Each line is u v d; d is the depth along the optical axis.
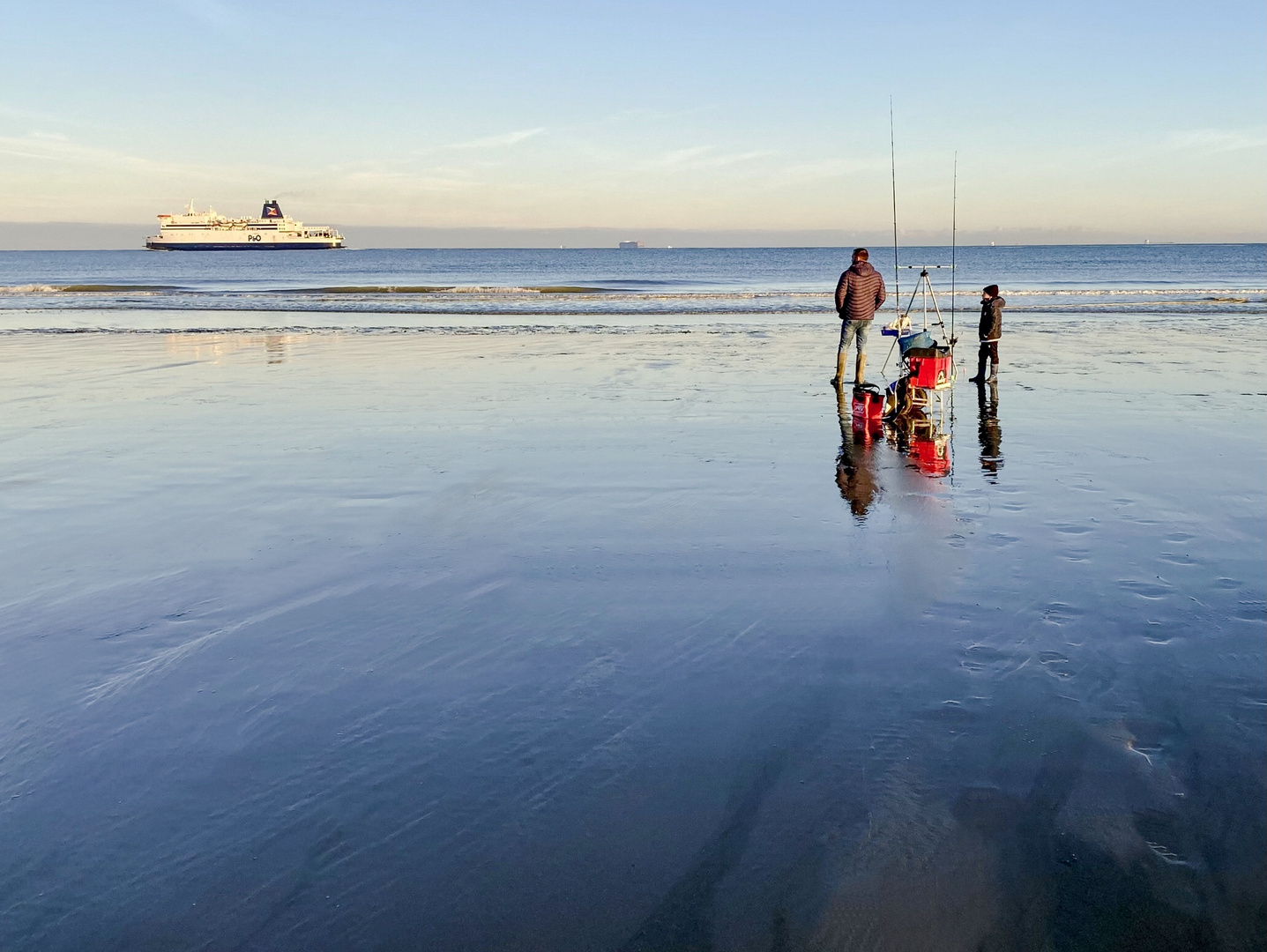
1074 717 3.77
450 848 3.00
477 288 36.22
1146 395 11.91
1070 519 6.56
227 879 2.87
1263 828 3.03
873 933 2.61
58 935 2.64
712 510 6.90
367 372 14.35
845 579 5.42
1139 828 3.05
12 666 4.39
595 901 2.75
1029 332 19.59
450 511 6.93
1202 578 5.32
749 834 3.05
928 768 3.42
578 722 3.80
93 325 21.95
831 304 28.22
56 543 6.26
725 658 4.38
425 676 4.24
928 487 7.55
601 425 10.19
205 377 13.88
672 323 22.53
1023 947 2.56
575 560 5.82
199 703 4.01
